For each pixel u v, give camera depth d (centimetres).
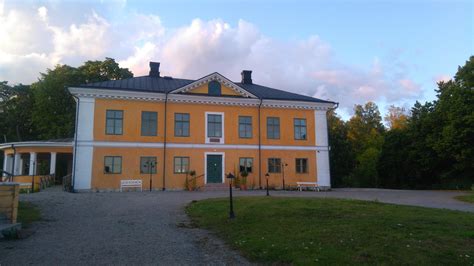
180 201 1644
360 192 2600
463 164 3228
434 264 632
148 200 1683
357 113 6631
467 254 679
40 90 4250
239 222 1034
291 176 2917
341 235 813
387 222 941
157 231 987
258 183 2834
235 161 2811
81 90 2536
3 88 4991
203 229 1017
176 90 2709
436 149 3422
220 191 2483
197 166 2719
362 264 630
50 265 661
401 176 4028
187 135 2734
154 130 2664
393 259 654
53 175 2925
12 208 921
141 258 718
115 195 1939
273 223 978
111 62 4456
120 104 2614
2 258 698
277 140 2930
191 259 714
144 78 3083
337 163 5031
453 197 2047
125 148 2580
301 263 640
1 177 3086
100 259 707
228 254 749
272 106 2959
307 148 2989
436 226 898
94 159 2508
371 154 5334
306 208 1200
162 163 2644
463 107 3194
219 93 2858
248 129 2883
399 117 6262
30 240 852
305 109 3038
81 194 1997
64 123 4228
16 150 2966
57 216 1199
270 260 685
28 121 4919
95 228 1015
